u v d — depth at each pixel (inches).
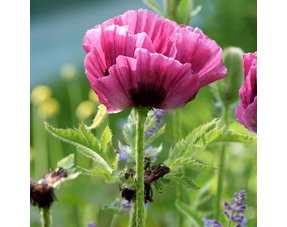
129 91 40.3
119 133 72.7
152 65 39.9
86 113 73.2
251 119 43.4
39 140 83.4
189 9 54.8
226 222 51.0
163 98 40.4
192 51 40.5
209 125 42.4
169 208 64.6
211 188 59.0
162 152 68.1
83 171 42.7
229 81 54.6
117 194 67.1
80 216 69.3
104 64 40.6
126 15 41.3
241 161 63.6
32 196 46.2
